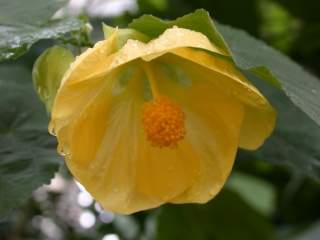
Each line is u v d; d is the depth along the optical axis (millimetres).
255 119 199
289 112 265
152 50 173
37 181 218
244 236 315
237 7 333
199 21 178
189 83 204
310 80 219
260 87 265
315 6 343
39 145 229
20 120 236
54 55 195
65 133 183
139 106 206
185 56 180
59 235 377
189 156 203
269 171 349
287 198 347
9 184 215
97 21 311
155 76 206
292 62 233
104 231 366
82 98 186
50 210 370
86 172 193
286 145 261
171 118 191
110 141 201
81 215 373
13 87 246
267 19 360
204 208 311
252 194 353
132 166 202
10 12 199
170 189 203
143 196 202
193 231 316
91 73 175
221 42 177
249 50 227
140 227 357
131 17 329
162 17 332
